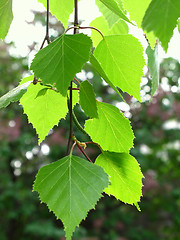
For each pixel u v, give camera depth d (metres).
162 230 1.88
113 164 0.24
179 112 1.90
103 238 1.84
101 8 0.26
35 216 1.90
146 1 0.21
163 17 0.13
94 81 1.75
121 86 0.24
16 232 1.92
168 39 0.13
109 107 0.24
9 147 1.79
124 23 0.27
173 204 1.85
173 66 1.90
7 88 1.72
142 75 0.24
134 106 1.94
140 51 0.23
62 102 0.26
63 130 1.75
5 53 1.69
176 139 1.92
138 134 1.87
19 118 1.73
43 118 0.27
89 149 1.71
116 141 0.25
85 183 0.20
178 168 1.95
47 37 0.22
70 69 0.18
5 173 1.88
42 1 0.28
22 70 1.75
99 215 1.92
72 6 0.28
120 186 0.25
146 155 1.94
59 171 0.21
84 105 0.21
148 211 1.90
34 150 1.83
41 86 0.25
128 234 1.89
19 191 1.80
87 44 0.18
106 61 0.24
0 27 0.27
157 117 1.93
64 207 0.19
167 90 1.94
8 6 0.26
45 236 1.75
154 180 1.82
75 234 1.67
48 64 0.18
